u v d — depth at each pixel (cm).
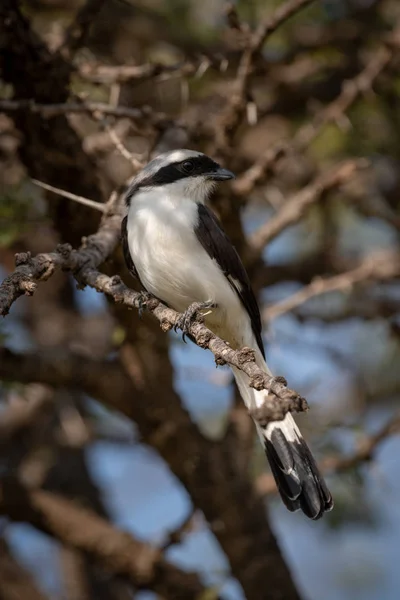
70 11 1455
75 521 1231
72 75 1104
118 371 1143
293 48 1466
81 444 1373
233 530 1172
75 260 790
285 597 1173
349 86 1219
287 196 1497
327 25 1483
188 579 1216
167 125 1093
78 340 1547
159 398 1153
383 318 1421
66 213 1075
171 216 970
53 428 1490
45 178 1062
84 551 1225
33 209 1117
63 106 991
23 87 1056
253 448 1245
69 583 1477
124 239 986
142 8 1473
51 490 1491
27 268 720
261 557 1176
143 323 1110
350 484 1291
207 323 1016
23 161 1078
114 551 1209
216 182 1030
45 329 1545
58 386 1135
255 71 1093
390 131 1495
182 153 1023
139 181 1013
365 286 1462
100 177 1166
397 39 1196
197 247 972
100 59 1329
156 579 1211
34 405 1472
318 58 1477
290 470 873
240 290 1010
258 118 1470
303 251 1667
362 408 1505
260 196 1561
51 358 1124
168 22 1482
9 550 1492
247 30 1072
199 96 1472
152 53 1473
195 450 1165
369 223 1675
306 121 1525
